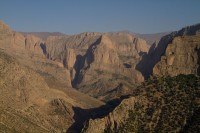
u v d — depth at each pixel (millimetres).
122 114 191250
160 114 182875
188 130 169875
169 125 176875
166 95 190250
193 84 192500
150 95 193500
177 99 186125
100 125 195000
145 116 185375
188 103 182625
